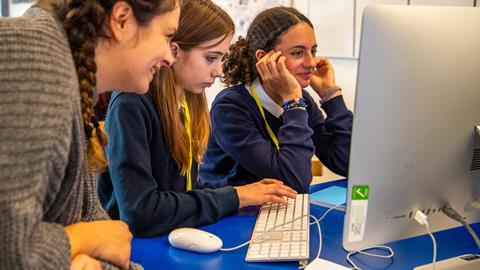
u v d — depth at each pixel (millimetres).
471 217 965
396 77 780
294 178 1408
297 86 1492
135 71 807
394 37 763
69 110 635
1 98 583
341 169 1651
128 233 886
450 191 906
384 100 786
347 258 967
